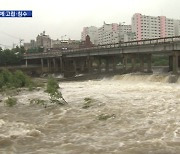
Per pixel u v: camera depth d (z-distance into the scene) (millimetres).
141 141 16031
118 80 64062
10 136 17938
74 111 25922
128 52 68750
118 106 26969
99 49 79438
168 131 17750
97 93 39812
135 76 60438
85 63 106688
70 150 15195
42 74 110750
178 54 56062
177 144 15273
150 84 50844
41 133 18609
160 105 26422
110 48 74375
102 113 24172
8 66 119812
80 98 34531
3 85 50906
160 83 51031
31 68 113688
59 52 102875
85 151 14914
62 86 55844
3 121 22609
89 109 26516
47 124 21266
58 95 31703
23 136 17938
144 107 25781
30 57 120312
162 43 57781
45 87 50188
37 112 26625
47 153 14836
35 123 21875
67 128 19891
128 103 28531
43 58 114500
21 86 54156
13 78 54344
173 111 23469
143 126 19234
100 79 70688
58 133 18656
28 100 34844
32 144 16453
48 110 27234
